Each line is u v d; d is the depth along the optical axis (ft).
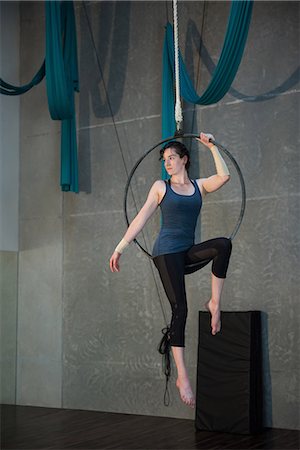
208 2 25.70
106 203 27.61
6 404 28.66
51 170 29.14
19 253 29.58
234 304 24.14
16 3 30.42
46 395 28.35
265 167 24.04
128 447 20.13
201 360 23.49
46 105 29.53
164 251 13.73
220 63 21.99
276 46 24.12
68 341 27.99
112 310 27.02
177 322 13.47
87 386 27.35
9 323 28.99
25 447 20.25
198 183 14.70
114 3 28.09
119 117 27.61
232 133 24.80
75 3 28.99
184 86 23.90
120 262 26.99
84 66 28.58
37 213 29.32
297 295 23.04
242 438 21.47
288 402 22.88
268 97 24.17
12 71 30.01
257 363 22.93
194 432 22.48
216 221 24.85
